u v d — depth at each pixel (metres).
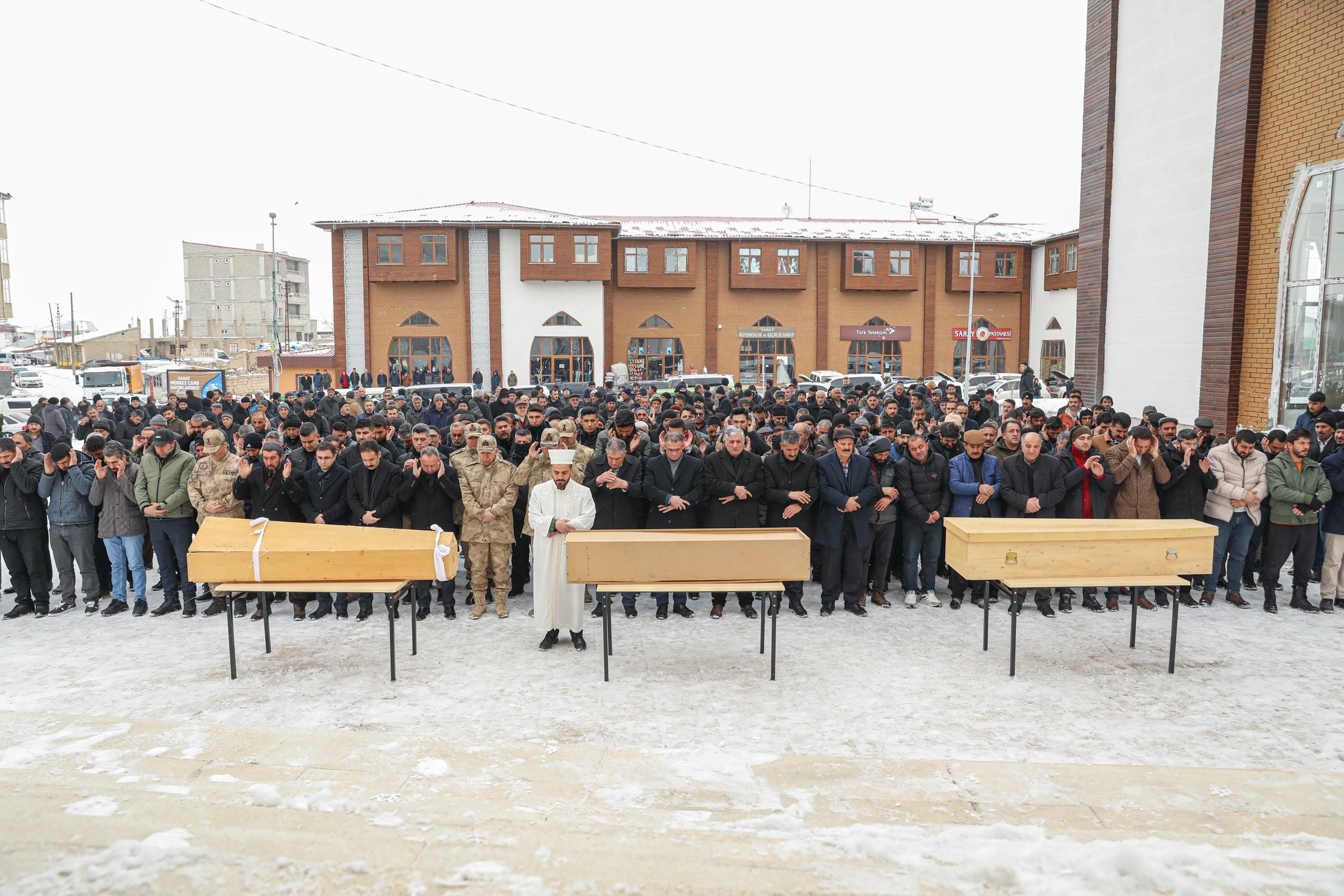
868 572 8.60
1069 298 41.53
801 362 43.88
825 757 4.78
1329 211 10.98
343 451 9.03
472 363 40.12
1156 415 9.95
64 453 8.11
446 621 7.91
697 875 3.15
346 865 3.16
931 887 3.06
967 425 12.17
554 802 4.13
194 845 3.33
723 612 8.18
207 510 7.98
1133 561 6.41
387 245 39.28
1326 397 10.85
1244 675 6.27
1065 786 4.38
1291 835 3.76
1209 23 12.85
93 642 7.31
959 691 5.97
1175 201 13.70
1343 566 8.00
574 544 6.02
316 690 6.05
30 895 2.92
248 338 90.25
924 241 43.31
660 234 42.00
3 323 60.53
